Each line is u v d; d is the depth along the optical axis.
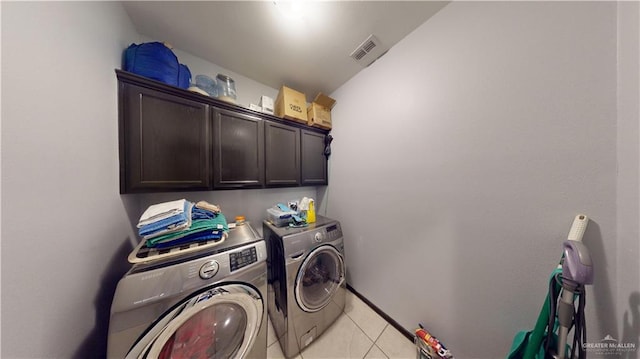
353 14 1.09
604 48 0.63
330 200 2.01
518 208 0.83
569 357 0.62
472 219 0.98
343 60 1.50
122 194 0.96
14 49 0.44
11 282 0.43
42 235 0.51
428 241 1.18
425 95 1.17
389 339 1.32
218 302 0.80
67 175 0.60
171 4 1.01
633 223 0.59
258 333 0.95
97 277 0.74
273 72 1.64
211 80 1.47
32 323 0.47
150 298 0.66
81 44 0.68
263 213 1.84
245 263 0.90
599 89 0.64
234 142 1.36
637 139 0.58
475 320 0.98
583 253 0.56
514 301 0.85
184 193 1.44
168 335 0.69
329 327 1.42
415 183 1.24
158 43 1.06
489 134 0.91
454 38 1.02
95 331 0.71
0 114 0.41
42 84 0.52
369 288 1.62
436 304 1.15
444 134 1.08
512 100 0.83
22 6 0.46
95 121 0.75
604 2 0.63
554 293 0.62
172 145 1.10
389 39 1.29
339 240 1.50
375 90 1.50
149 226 0.82
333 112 1.94
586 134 0.67
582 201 0.68
